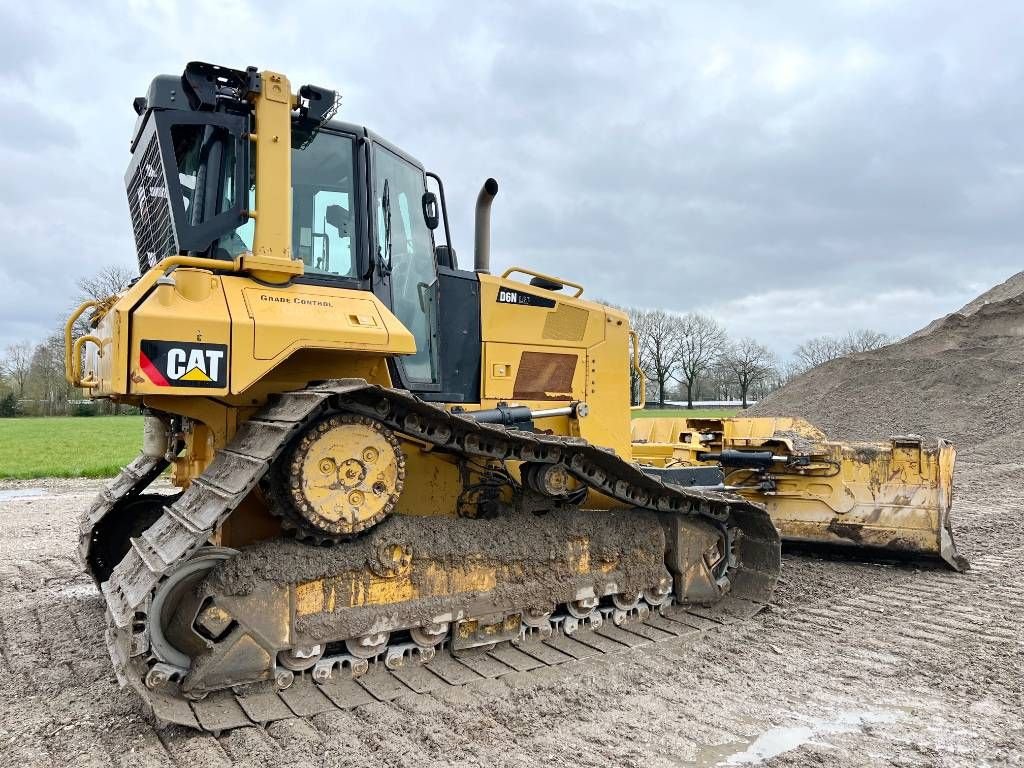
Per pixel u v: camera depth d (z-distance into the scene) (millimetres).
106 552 5559
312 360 4254
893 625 5441
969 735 3654
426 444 4508
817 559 7605
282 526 3910
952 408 18703
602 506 5445
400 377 4617
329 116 4301
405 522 4211
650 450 7535
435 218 5078
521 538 4641
